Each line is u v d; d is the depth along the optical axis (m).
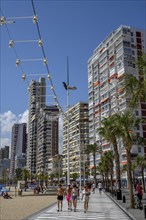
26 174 149.62
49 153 152.38
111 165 61.25
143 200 35.25
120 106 97.31
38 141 153.25
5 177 184.00
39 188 64.56
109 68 110.31
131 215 19.08
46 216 20.20
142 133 92.75
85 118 141.50
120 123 26.70
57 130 149.62
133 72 100.12
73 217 19.23
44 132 146.25
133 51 102.31
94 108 122.50
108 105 107.94
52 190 70.25
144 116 94.25
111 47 109.81
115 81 103.25
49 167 157.25
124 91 19.33
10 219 19.28
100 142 111.00
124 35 102.69
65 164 154.38
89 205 28.86
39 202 37.97
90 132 124.88
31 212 24.41
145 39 106.06
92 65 126.50
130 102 18.72
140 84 17.84
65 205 29.98
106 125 41.94
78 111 142.50
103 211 23.06
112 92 105.62
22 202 38.44
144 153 91.44
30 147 168.50
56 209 25.48
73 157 143.25
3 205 33.19
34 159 167.62
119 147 93.38
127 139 26.17
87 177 129.25
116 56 105.56
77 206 27.83
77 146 139.00
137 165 61.09
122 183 92.06
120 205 27.22
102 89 114.94
